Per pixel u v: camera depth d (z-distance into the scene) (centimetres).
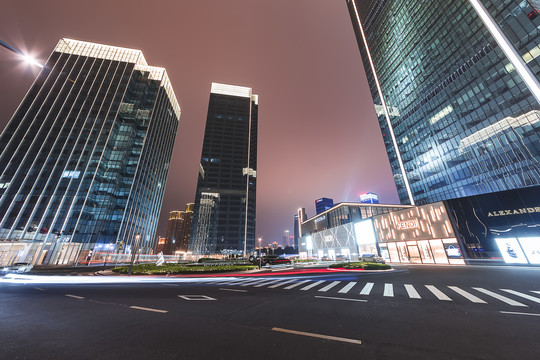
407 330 522
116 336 505
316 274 2002
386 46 8350
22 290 1241
